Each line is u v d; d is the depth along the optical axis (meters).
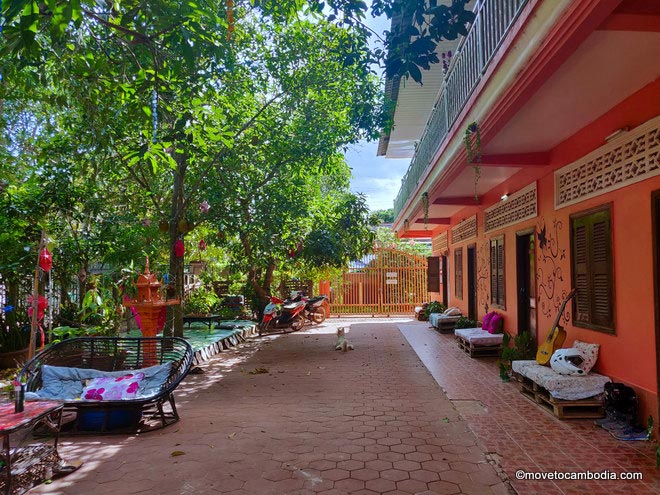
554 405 4.89
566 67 3.88
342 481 3.42
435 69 10.06
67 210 8.17
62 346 5.32
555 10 3.16
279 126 9.39
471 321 10.79
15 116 10.23
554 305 6.25
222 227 10.05
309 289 17.02
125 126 6.80
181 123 4.79
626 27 3.02
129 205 10.02
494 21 4.72
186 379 7.23
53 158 8.16
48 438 4.43
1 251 7.50
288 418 5.04
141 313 7.00
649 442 4.12
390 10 3.61
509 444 4.17
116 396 4.63
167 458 3.86
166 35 4.16
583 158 5.37
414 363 8.25
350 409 5.39
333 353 9.53
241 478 3.47
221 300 15.02
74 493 3.25
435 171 7.91
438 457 3.88
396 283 17.84
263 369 7.91
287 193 10.26
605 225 4.94
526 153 6.40
